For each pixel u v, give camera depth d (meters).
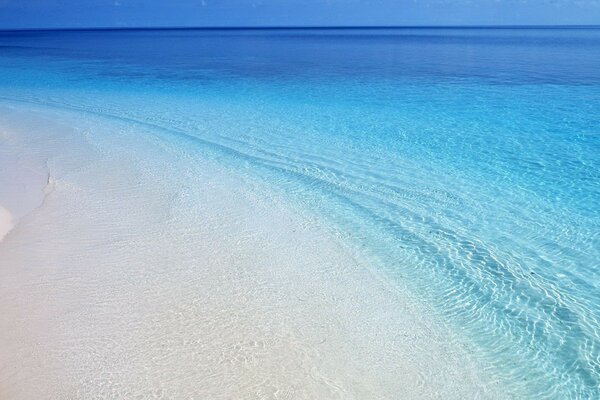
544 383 5.99
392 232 9.69
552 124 18.06
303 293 7.73
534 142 15.69
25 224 9.69
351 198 11.28
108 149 14.85
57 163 13.46
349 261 8.66
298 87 27.58
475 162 13.72
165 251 8.85
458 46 75.56
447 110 20.91
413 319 7.15
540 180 12.27
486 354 6.46
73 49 66.12
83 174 12.62
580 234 9.48
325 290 7.82
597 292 7.70
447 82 29.92
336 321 7.08
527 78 31.80
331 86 28.02
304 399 5.66
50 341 6.43
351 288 7.88
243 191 11.66
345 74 34.34
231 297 7.56
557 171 12.89
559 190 11.61
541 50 63.22
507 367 6.25
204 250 8.93
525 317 7.14
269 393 5.73
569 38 114.38
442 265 8.52
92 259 8.49
